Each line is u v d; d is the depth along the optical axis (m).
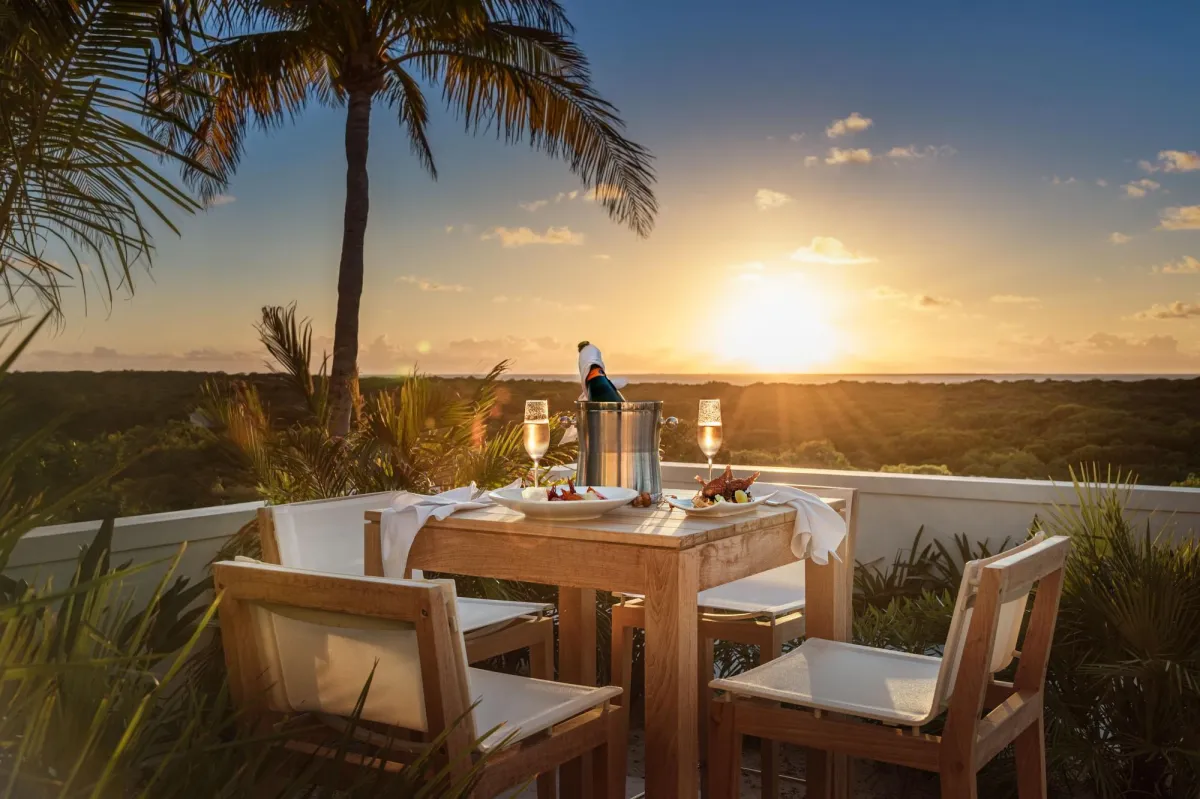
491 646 2.85
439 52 7.54
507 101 7.86
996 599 1.96
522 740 2.01
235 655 1.98
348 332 7.19
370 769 1.77
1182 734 2.86
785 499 2.82
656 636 2.28
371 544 2.79
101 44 2.30
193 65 2.42
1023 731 2.29
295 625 1.94
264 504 4.01
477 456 4.54
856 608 4.34
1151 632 2.93
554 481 3.15
